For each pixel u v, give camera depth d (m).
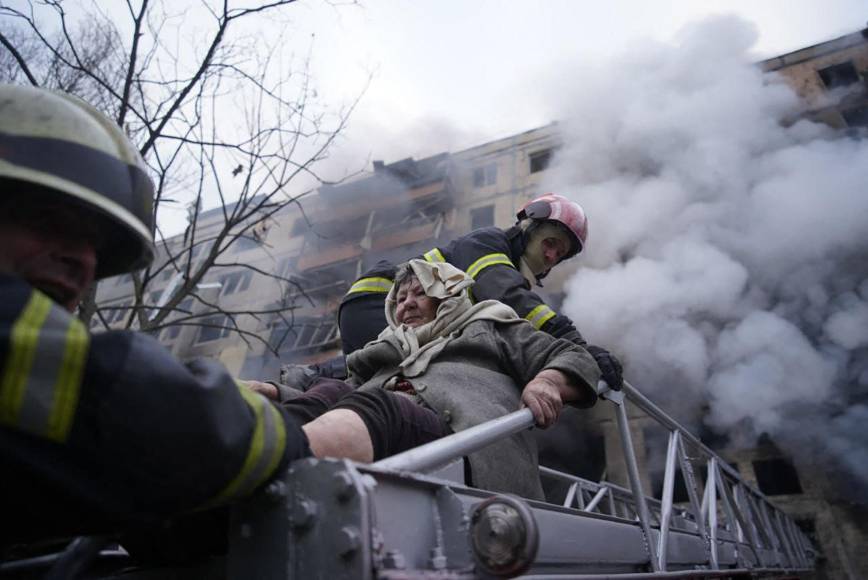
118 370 0.54
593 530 1.38
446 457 0.91
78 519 0.56
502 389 1.48
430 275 1.79
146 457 0.55
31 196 0.66
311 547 0.61
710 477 3.55
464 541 0.77
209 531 0.85
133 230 0.75
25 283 0.55
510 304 1.91
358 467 0.65
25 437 0.51
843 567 13.23
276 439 0.67
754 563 3.73
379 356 1.60
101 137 0.74
